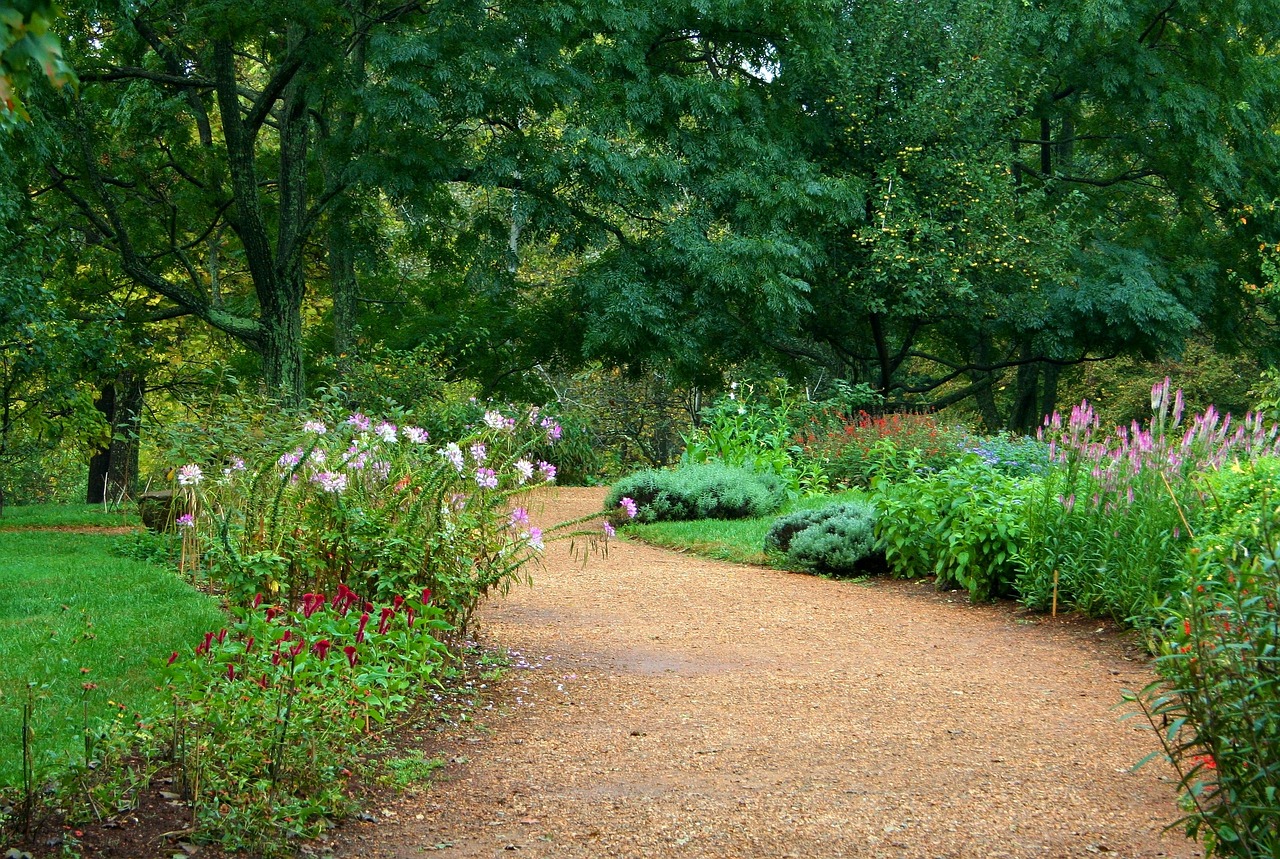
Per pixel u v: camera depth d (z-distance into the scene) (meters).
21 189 15.65
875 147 21.77
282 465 6.71
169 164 19.81
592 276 20.66
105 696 5.11
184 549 8.29
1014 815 4.19
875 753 5.00
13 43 2.14
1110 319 22.33
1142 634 6.94
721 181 20.02
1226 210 24.86
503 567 6.95
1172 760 3.41
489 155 18.50
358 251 19.25
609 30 19.41
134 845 3.70
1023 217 22.33
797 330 22.62
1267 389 17.72
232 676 4.42
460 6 17.08
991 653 7.10
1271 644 3.14
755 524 13.20
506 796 4.44
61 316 13.55
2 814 3.77
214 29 15.66
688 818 4.19
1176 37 24.27
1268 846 3.02
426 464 7.02
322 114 20.09
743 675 6.50
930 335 27.52
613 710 5.73
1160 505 7.51
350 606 6.11
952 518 9.37
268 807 3.95
